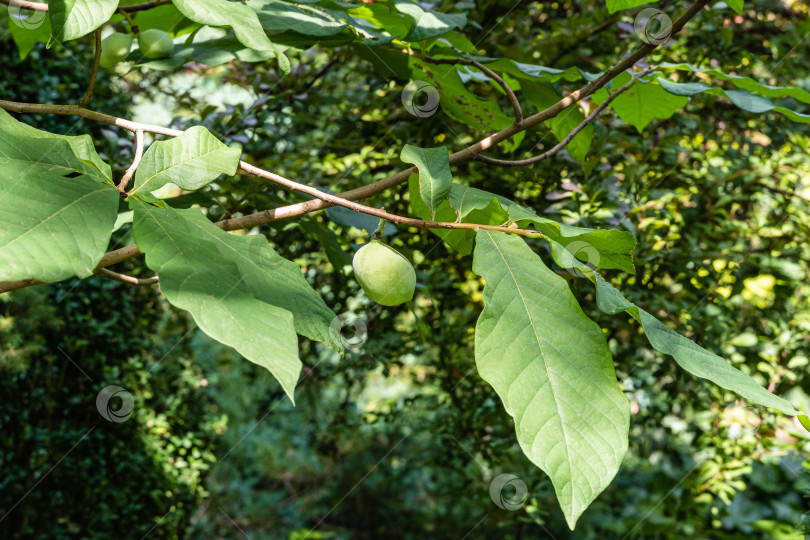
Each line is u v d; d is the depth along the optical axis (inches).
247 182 95.7
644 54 52.4
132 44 67.0
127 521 143.4
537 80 69.9
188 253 32.3
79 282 131.1
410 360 152.6
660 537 131.9
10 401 130.8
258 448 235.6
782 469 151.0
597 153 99.5
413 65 72.6
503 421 112.7
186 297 29.7
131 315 141.7
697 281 109.5
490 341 34.6
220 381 221.3
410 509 214.2
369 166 114.3
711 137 121.6
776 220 116.0
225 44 66.8
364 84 124.6
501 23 109.3
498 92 104.3
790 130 117.3
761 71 123.6
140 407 142.9
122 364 144.0
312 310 36.7
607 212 94.6
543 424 32.4
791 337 112.7
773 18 137.8
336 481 223.1
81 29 38.3
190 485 154.8
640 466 160.6
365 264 42.9
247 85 111.4
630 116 72.2
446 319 118.5
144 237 32.0
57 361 134.9
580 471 31.4
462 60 62.9
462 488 128.6
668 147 107.7
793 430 107.3
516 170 104.7
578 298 103.4
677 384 112.8
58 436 133.6
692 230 109.1
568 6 124.5
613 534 162.6
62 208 30.2
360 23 67.4
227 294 30.7
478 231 39.1
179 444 152.7
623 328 102.2
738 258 105.5
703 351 36.7
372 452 220.8
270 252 37.9
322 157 123.0
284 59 42.5
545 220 37.6
